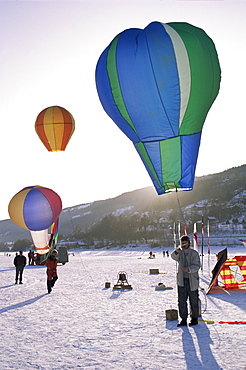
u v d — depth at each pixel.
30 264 45.34
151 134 13.05
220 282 18.62
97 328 9.53
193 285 9.41
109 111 13.62
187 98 12.69
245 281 16.08
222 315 10.52
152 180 13.47
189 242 9.57
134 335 8.68
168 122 12.86
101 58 13.53
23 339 8.62
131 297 14.91
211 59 12.96
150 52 12.59
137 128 13.20
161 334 8.65
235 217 180.88
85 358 7.09
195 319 9.45
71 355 7.32
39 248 27.11
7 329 9.65
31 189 26.03
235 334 8.38
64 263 45.28
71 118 27.02
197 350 7.31
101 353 7.38
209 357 6.86
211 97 13.18
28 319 10.92
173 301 13.57
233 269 25.92
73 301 14.23
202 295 14.43
